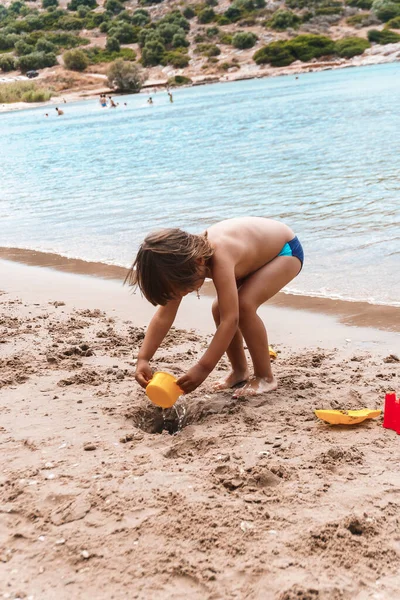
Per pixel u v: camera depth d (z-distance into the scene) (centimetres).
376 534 219
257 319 346
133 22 10794
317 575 200
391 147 1341
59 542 222
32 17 11388
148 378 333
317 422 311
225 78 8388
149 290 306
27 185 1416
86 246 784
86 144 2353
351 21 9506
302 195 947
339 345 430
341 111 2464
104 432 308
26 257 769
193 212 905
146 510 236
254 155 1484
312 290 553
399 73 5344
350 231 721
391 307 493
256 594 193
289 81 6575
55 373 394
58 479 262
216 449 286
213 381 379
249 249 342
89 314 529
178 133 2373
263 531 221
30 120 4878
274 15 9694
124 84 8112
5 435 309
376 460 269
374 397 339
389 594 192
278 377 374
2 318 530
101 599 195
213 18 10400
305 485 250
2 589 202
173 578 202
